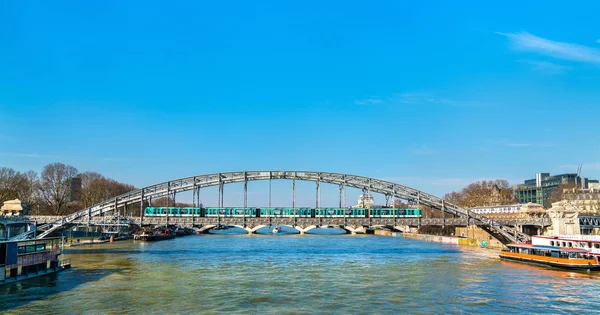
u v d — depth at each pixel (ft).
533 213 515.91
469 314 198.59
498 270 326.03
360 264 358.64
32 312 197.57
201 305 211.61
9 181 614.34
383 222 446.19
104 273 302.04
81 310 201.16
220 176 448.24
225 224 430.61
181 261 372.38
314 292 242.17
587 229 467.11
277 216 434.71
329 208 470.80
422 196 463.01
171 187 441.27
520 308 209.67
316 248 520.83
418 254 444.55
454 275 301.22
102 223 430.20
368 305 213.46
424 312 201.26
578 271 320.50
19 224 494.18
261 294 236.22
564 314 200.03
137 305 210.59
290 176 455.63
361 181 461.78
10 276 263.70
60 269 310.24
